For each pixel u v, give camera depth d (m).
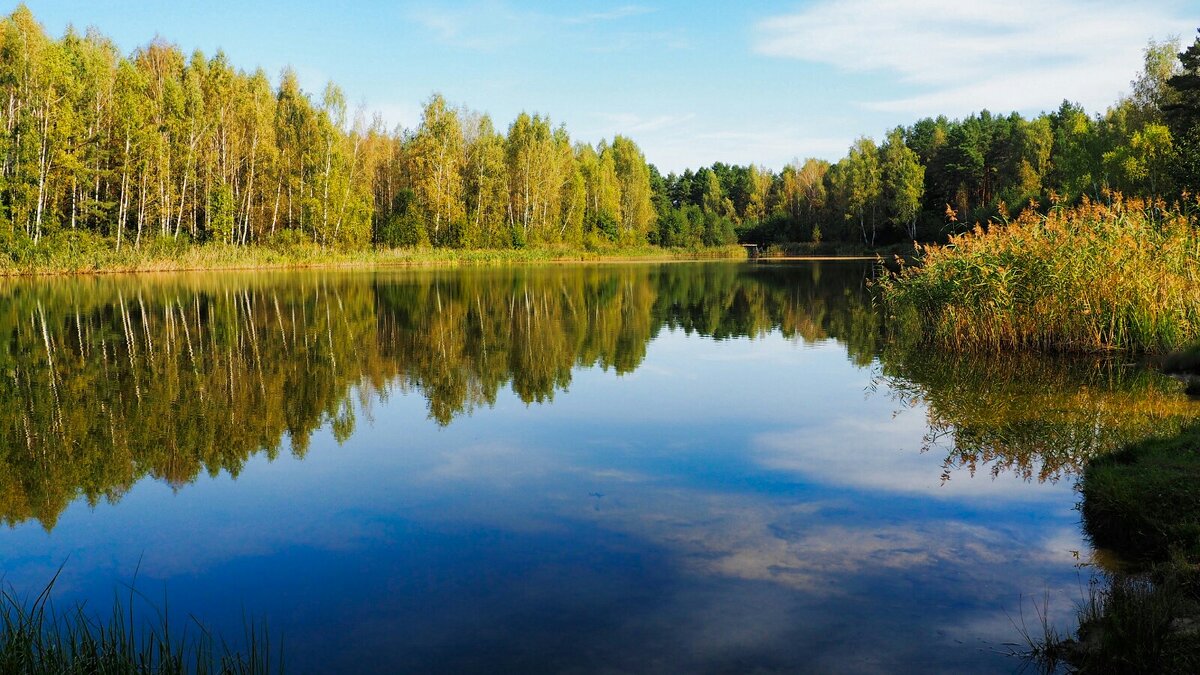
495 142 70.00
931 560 5.46
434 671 4.12
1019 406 10.27
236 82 53.69
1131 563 5.32
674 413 10.19
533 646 4.36
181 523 6.40
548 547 5.76
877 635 4.43
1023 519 6.24
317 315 22.12
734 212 107.81
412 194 61.53
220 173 52.72
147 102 46.16
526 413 10.25
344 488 7.23
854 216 78.69
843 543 5.79
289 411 10.44
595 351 15.67
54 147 40.53
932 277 16.88
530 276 42.12
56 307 23.98
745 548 5.70
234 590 5.16
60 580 5.37
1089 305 13.93
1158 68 45.88
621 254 77.31
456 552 5.70
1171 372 12.23
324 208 54.75
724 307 24.64
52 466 8.05
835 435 8.98
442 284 35.31
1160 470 6.30
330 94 57.97
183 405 10.81
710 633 4.47
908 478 7.36
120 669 3.89
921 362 13.92
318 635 4.54
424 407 10.63
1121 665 3.86
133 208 48.75
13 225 39.62
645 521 6.27
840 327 19.41
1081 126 57.31
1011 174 68.69
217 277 39.62
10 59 39.78
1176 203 15.85
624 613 4.73
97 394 11.54
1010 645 4.29
